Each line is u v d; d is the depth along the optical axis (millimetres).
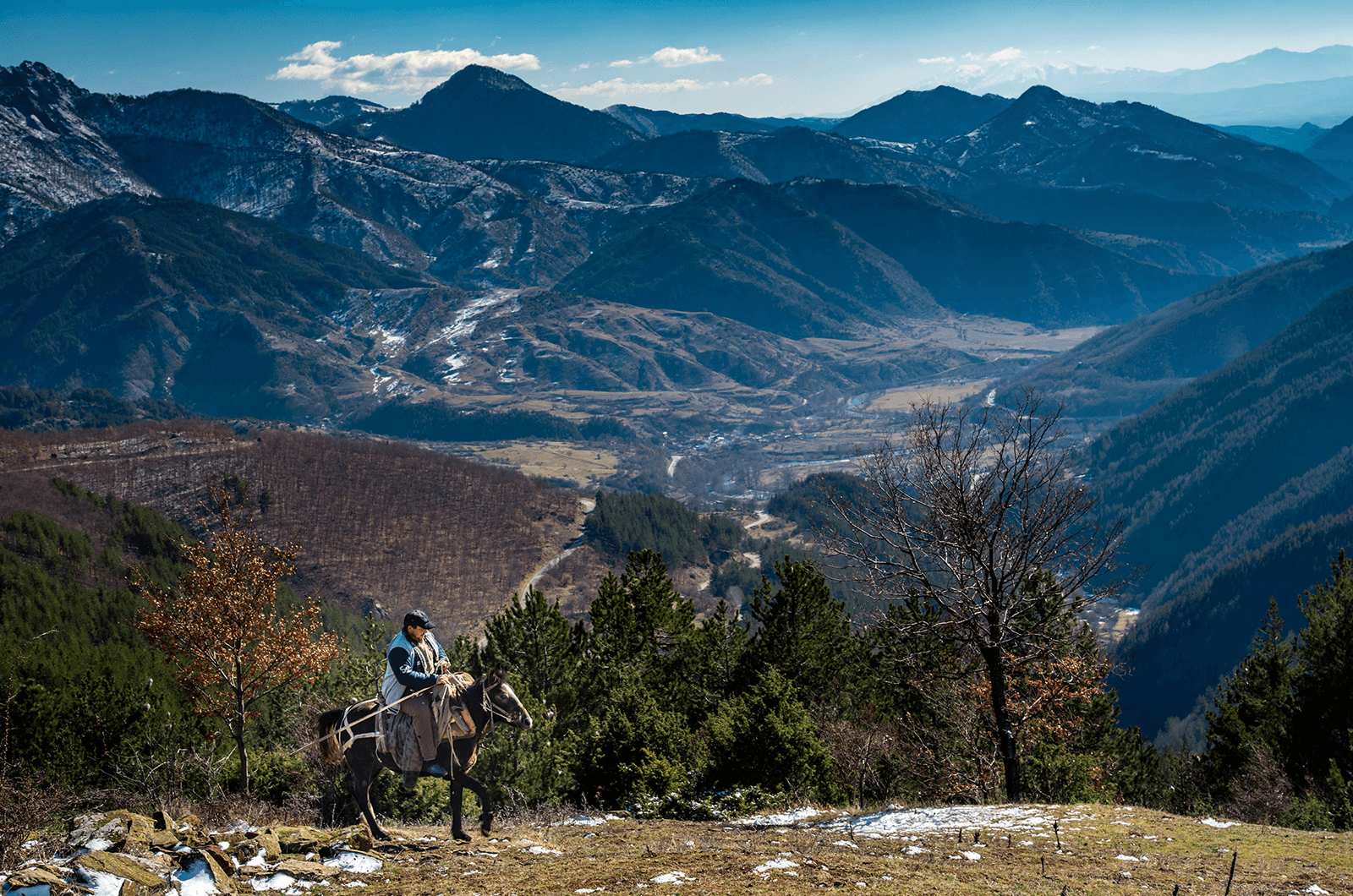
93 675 22188
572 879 8328
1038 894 8297
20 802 8445
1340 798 16141
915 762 20250
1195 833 11297
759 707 19016
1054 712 20938
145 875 7266
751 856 9523
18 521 150250
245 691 20328
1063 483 18891
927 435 19266
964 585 18375
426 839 10133
